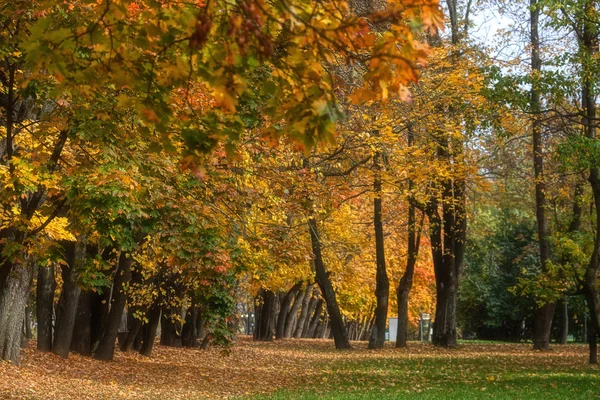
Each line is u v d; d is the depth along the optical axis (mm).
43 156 10594
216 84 4242
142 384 17578
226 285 12977
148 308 24000
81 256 21625
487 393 15211
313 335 59906
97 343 24281
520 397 14438
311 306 59688
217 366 23766
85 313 23359
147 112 4586
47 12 8961
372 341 34688
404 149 20922
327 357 28344
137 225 11672
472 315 53000
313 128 4078
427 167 21781
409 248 35375
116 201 10242
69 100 9312
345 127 17359
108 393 15258
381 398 14445
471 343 41062
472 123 19703
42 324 21844
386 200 37125
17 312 17531
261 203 14281
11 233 12266
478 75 22094
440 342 34719
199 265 11820
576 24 17938
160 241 11641
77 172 10344
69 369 19266
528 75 17812
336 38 4156
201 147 4434
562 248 21859
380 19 4105
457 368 22328
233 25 3787
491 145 31391
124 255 22812
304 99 4129
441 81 22203
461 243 34344
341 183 17172
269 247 13711
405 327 35094
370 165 20281
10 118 10641
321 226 27828
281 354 30000
